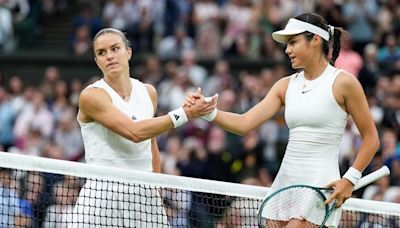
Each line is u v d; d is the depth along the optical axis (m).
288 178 12.37
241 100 28.88
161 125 12.57
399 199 22.03
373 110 27.42
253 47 33.62
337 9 31.88
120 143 12.97
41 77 35.69
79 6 39.62
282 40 12.51
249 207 14.73
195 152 25.64
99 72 35.25
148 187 13.14
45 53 36.47
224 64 30.70
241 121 12.75
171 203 16.89
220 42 34.12
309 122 12.22
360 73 29.62
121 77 12.92
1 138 30.48
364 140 12.24
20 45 38.03
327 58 12.43
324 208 12.16
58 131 29.33
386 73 30.05
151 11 35.28
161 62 33.44
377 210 13.59
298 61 12.34
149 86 13.51
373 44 31.84
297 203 12.25
